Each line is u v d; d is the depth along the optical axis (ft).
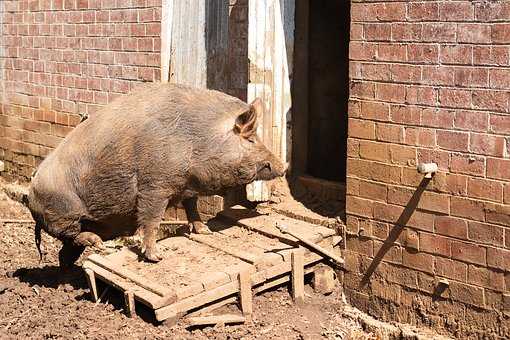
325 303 12.73
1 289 12.78
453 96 11.34
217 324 11.32
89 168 12.55
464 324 11.54
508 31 10.68
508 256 10.96
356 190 12.71
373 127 12.36
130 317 11.29
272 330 11.61
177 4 15.56
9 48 19.93
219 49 15.07
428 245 11.85
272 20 14.23
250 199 14.24
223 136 12.26
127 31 16.28
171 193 12.34
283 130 14.57
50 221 12.95
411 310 12.16
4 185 20.07
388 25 12.00
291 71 14.65
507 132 10.82
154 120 12.15
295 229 13.10
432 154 11.66
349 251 12.93
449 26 11.28
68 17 17.81
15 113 20.01
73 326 11.26
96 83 17.25
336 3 15.35
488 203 11.10
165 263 12.08
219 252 12.50
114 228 13.34
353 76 12.54
